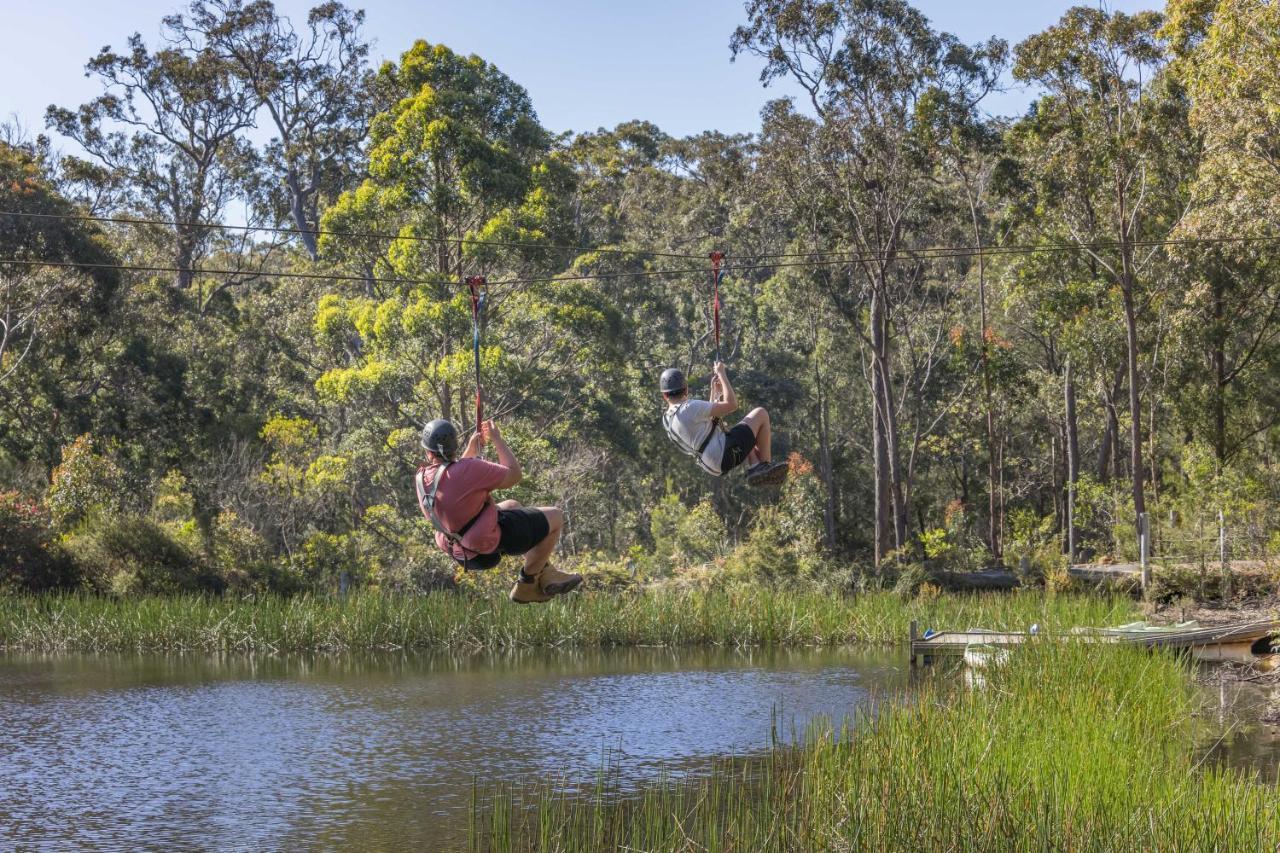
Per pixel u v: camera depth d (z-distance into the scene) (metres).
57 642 31.58
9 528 35.41
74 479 38.97
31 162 50.75
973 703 16.16
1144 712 16.94
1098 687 17.16
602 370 45.09
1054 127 45.09
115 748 19.45
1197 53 36.62
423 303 41.78
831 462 64.94
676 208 75.69
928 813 11.89
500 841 13.58
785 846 12.42
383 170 45.09
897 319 57.41
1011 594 37.59
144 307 52.06
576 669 27.58
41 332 46.03
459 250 45.22
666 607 32.78
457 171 45.25
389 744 19.66
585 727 20.80
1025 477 65.88
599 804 13.53
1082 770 12.59
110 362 48.88
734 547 49.84
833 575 40.53
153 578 35.84
